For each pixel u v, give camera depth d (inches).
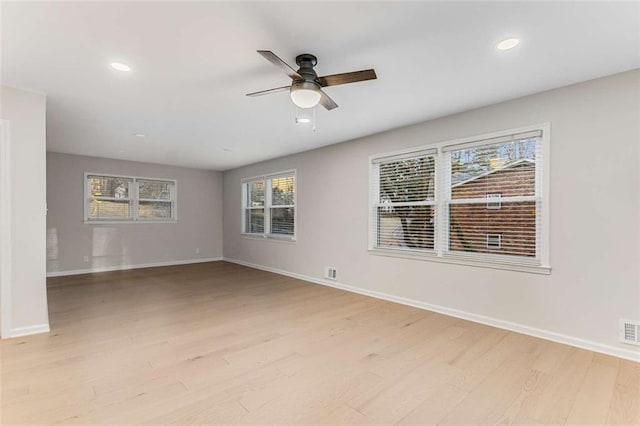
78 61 96.7
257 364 98.8
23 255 119.5
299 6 71.0
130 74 105.7
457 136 143.9
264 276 239.6
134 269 266.5
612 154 105.3
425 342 116.0
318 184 215.5
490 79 108.9
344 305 163.2
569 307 113.6
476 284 137.9
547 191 118.3
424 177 158.1
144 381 88.1
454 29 80.2
